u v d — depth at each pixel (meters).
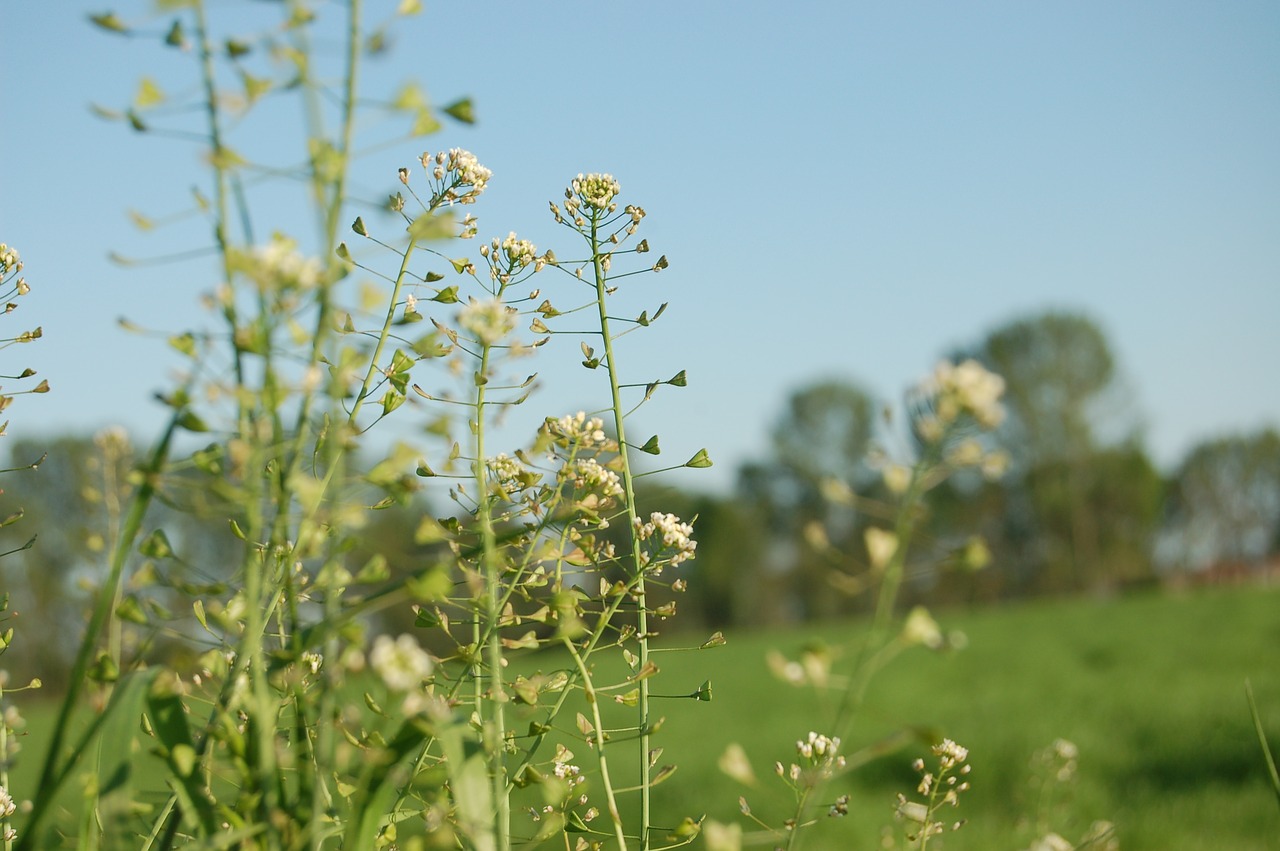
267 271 0.46
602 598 0.57
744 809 0.54
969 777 1.85
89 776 0.48
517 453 0.55
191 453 0.48
